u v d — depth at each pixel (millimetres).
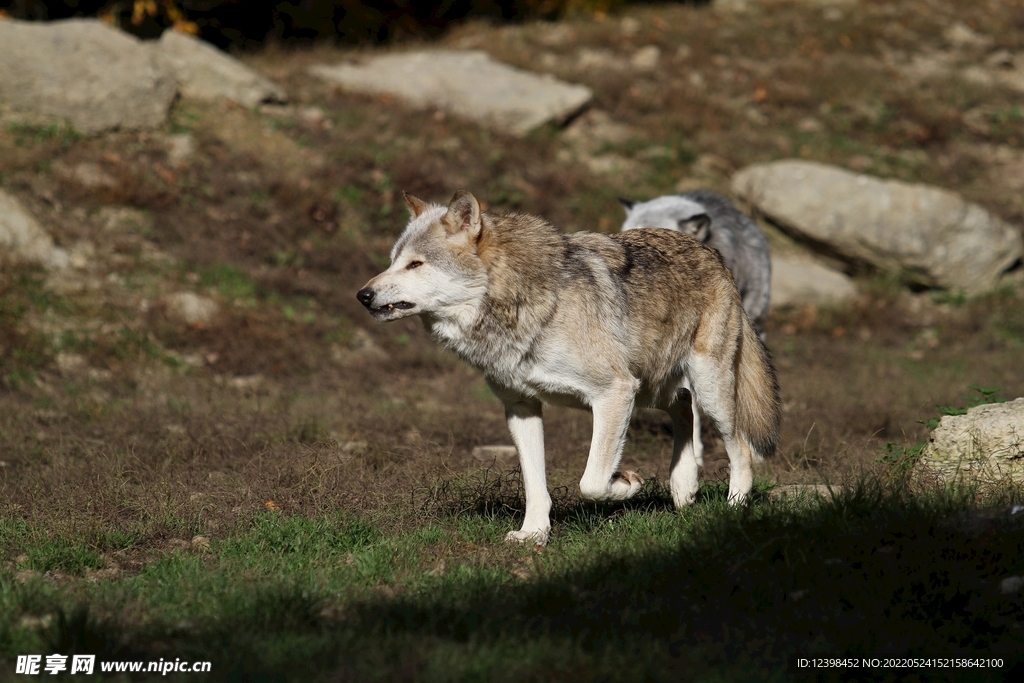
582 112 62250
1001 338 48625
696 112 63625
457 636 13648
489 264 18312
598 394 18812
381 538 18797
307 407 32594
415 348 42750
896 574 14539
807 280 50906
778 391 23000
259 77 56531
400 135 56719
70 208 43844
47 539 18719
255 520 20453
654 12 77625
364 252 48438
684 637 13328
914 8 78062
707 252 22047
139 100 49938
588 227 53781
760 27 74562
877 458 23172
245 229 47062
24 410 30391
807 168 54594
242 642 13133
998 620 13609
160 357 37812
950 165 62094
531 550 18000
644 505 21859
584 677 12055
